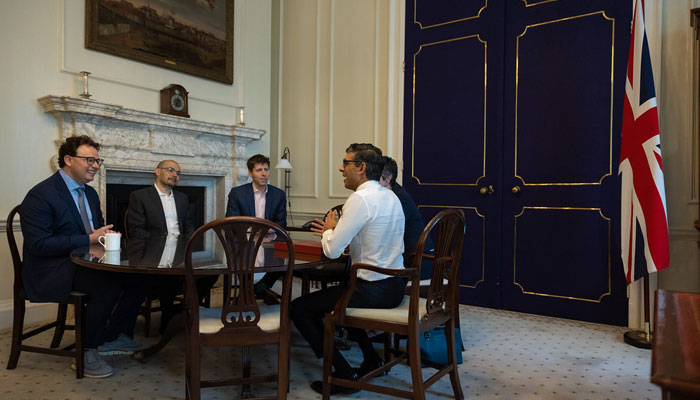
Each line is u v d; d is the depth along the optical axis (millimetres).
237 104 5016
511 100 3959
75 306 2311
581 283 3615
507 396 2164
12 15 3322
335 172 5090
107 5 3873
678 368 625
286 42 5492
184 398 2102
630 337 3012
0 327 3158
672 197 3246
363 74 4875
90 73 3674
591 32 3600
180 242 2713
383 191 2143
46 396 2104
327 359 2004
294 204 5410
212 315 1987
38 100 3451
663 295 1082
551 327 3416
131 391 2174
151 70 4242
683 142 3203
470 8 4180
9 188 3305
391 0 4605
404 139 4555
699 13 2785
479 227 4113
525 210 3881
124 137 3910
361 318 2002
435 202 4359
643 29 3062
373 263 2070
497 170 4008
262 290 3234
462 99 4211
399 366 2559
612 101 3510
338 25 5066
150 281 2586
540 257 3803
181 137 4367
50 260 2357
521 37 3918
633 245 3014
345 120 5004
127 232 3316
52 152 3543
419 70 4461
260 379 1882
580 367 2562
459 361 2594
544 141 3801
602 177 3541
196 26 4598
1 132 3266
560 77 3732
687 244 3193
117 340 2541
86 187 2787
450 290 2158
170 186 3467
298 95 5383
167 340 2547
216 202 4914
